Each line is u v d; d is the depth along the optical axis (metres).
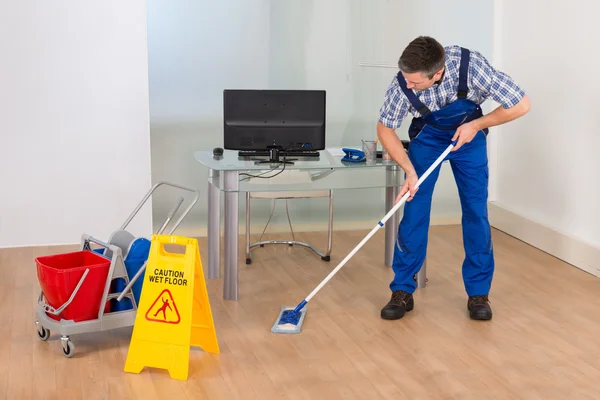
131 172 5.05
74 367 3.25
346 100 5.30
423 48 3.22
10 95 4.79
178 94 5.05
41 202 4.95
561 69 4.74
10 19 4.70
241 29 5.07
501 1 5.34
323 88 5.25
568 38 4.66
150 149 5.07
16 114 4.82
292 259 4.76
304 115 4.07
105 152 4.98
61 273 3.24
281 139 4.07
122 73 4.91
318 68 5.22
